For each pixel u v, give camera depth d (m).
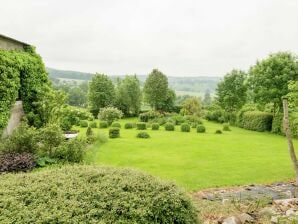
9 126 19.48
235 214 7.55
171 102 68.44
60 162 15.20
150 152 21.20
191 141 27.30
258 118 38.53
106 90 63.69
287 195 11.45
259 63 37.53
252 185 13.14
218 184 13.26
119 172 5.84
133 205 4.77
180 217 5.05
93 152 19.11
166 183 5.41
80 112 26.55
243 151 22.25
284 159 19.25
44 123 21.53
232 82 52.22
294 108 15.61
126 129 37.84
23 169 13.58
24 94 21.53
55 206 4.62
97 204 4.74
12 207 4.62
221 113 51.88
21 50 22.09
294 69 35.16
